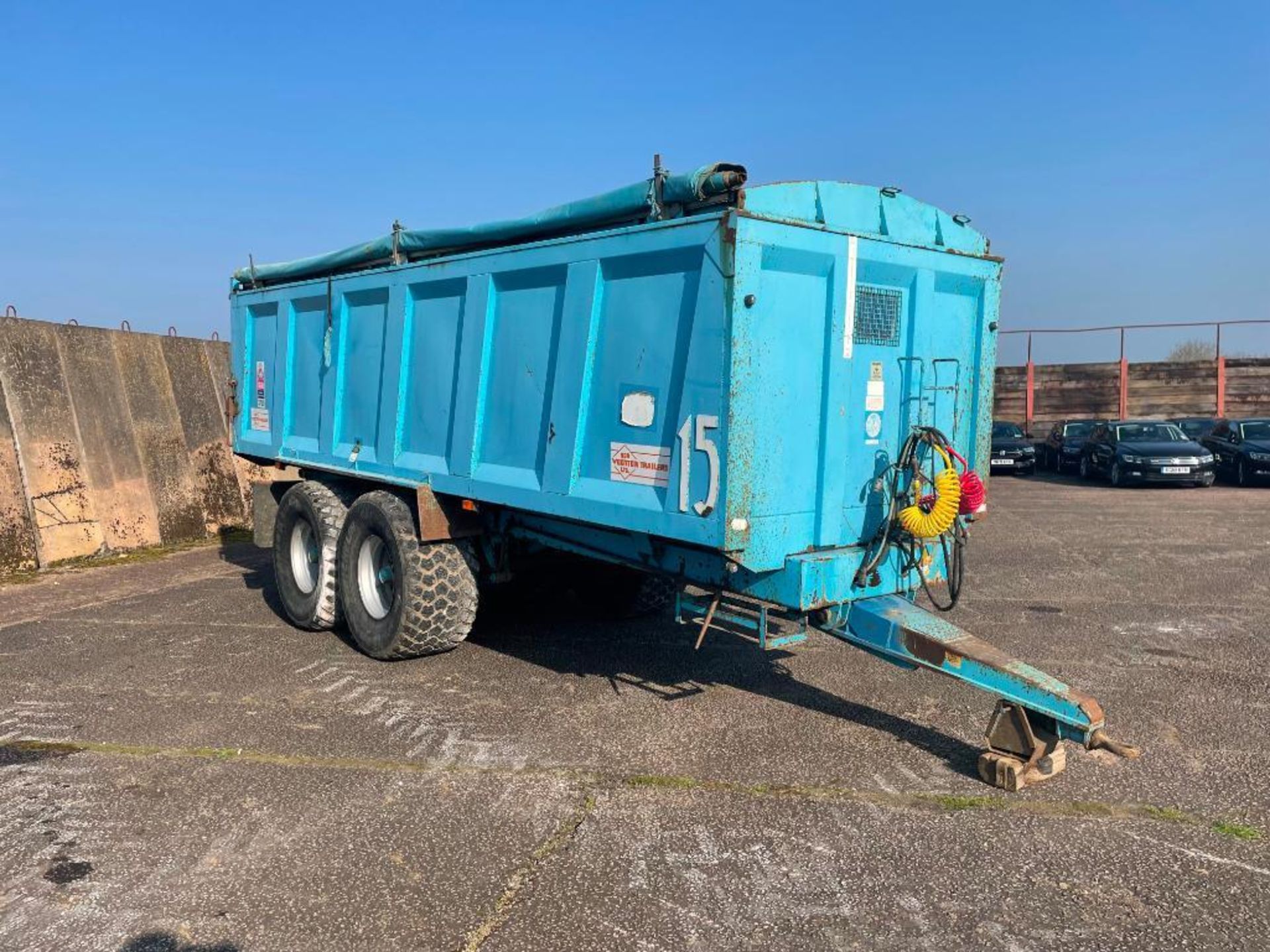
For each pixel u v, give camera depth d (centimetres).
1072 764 451
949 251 484
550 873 351
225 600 844
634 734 489
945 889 339
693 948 305
